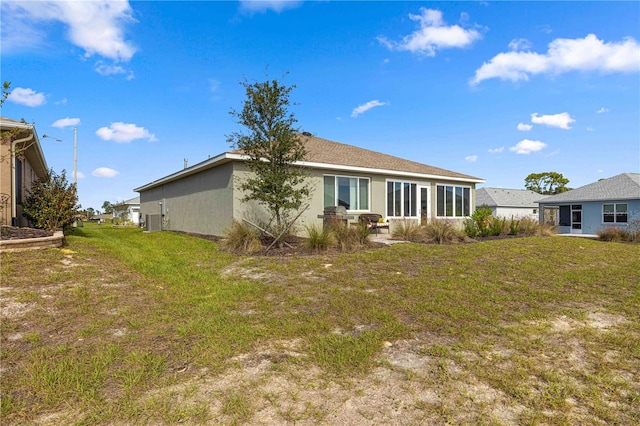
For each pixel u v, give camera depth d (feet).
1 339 10.43
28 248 20.63
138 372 8.57
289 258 23.50
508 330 11.90
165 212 55.36
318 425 6.71
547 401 7.68
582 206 81.92
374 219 41.60
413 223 38.45
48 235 23.72
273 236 29.32
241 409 7.14
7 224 29.45
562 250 30.71
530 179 163.22
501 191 119.96
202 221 41.42
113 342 10.39
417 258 23.98
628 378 8.79
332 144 51.80
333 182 40.47
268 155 28.76
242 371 8.82
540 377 8.76
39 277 16.24
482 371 8.99
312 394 7.82
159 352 9.79
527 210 114.42
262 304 14.33
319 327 11.85
